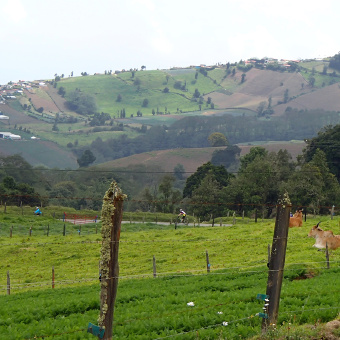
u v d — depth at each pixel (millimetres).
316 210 97062
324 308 24922
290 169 124000
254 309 26000
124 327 25109
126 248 61062
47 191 150625
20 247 65562
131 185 170125
